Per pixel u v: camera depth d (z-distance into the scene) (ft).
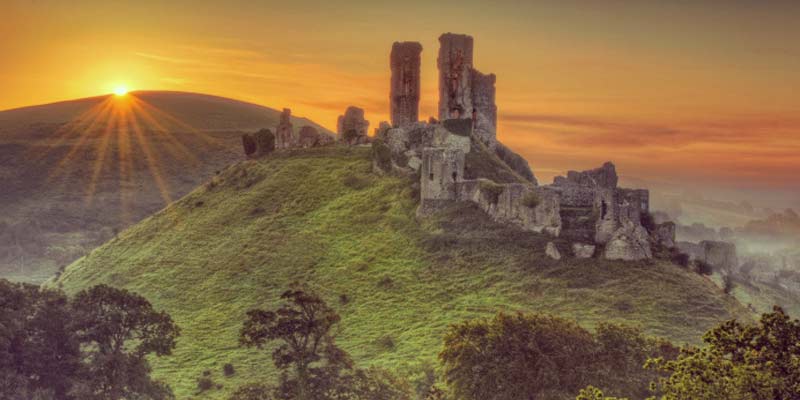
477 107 569.64
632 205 383.86
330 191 503.20
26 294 290.15
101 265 499.92
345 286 392.68
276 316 252.01
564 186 423.23
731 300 341.00
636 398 225.15
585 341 237.66
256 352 344.69
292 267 425.69
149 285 447.01
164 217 542.98
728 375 155.63
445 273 380.78
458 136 502.79
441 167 436.35
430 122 558.56
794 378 154.71
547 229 386.11
